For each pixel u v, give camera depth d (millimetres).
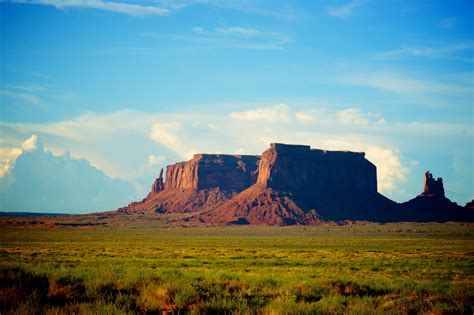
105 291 33125
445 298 37750
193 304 30922
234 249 129500
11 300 28359
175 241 185125
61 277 34031
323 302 32219
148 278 38594
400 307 33344
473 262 86500
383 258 96062
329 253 112688
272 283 41344
